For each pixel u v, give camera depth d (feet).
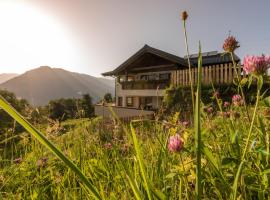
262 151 3.35
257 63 3.11
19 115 1.75
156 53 71.10
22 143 9.31
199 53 2.23
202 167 3.89
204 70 45.60
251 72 3.16
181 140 3.85
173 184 3.98
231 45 4.90
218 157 4.21
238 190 3.74
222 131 5.86
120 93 91.25
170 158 4.87
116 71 86.07
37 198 5.63
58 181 5.92
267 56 3.17
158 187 3.99
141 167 2.74
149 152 5.93
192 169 3.80
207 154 3.33
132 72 91.61
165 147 4.68
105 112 49.88
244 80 4.83
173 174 3.80
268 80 3.26
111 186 5.15
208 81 43.98
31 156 8.39
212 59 75.61
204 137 5.18
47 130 9.04
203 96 33.06
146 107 70.85
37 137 1.81
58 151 1.90
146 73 85.20
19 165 7.78
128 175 3.23
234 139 3.46
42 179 6.75
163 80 72.33
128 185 3.86
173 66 74.38
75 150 8.05
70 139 8.81
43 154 8.27
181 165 3.86
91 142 8.30
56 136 9.12
